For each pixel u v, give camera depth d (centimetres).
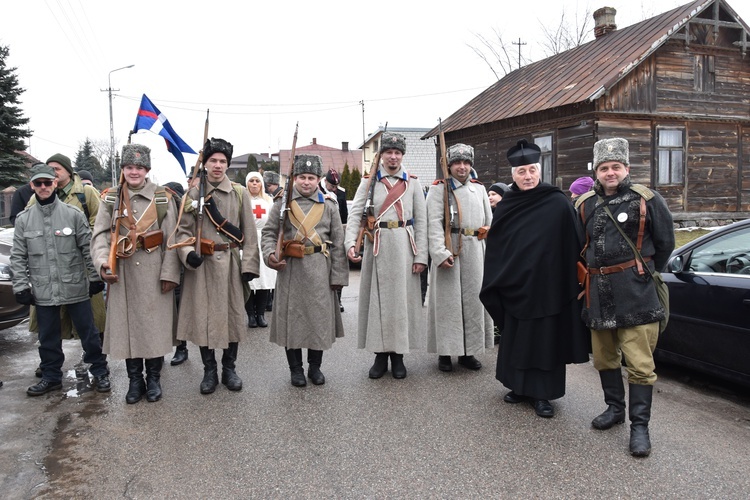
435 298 490
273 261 441
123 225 423
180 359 538
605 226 350
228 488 304
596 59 1575
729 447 345
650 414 372
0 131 2822
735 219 1602
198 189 444
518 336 395
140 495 298
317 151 5669
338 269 467
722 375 432
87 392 457
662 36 1410
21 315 589
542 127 1548
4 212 2980
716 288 429
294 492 299
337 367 512
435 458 333
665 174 1509
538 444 350
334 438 362
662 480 305
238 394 445
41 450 351
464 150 487
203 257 442
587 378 477
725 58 1569
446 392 443
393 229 470
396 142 470
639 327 340
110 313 424
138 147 424
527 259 386
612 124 1412
